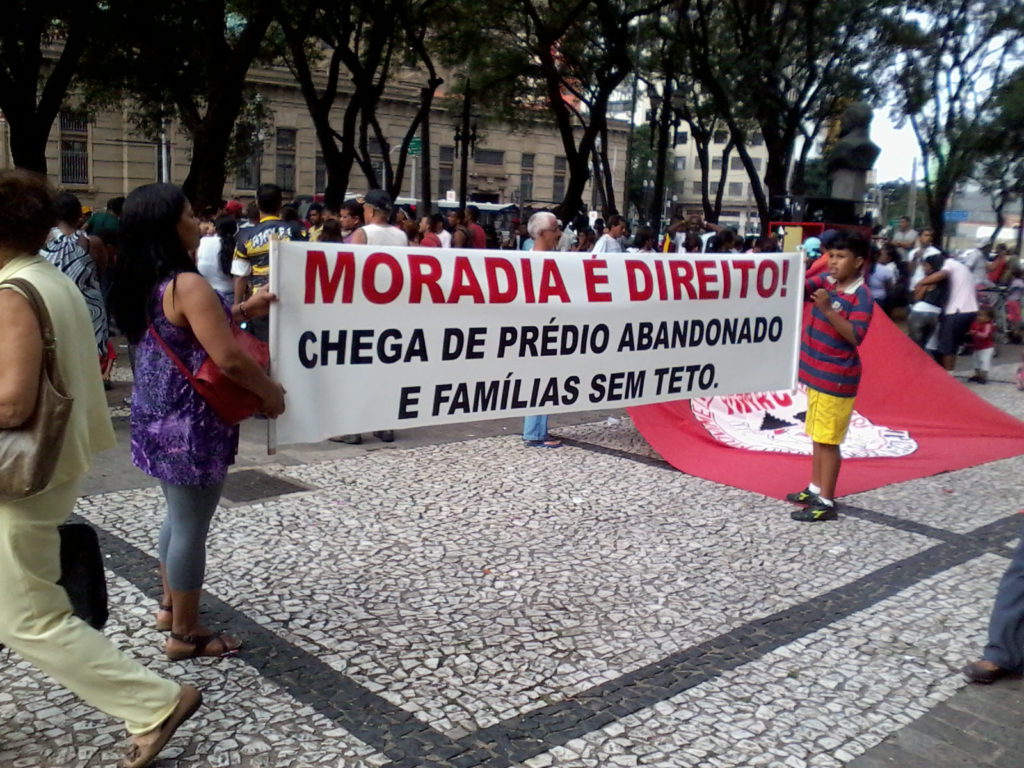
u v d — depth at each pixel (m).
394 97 45.09
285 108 41.03
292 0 18.77
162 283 3.25
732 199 87.50
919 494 6.60
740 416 7.90
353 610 4.20
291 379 3.88
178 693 2.89
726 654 3.97
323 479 6.23
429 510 5.69
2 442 2.52
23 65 14.24
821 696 3.65
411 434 7.68
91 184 35.97
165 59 18.27
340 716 3.31
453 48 24.42
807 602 4.56
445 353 4.41
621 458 7.19
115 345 11.33
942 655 4.06
